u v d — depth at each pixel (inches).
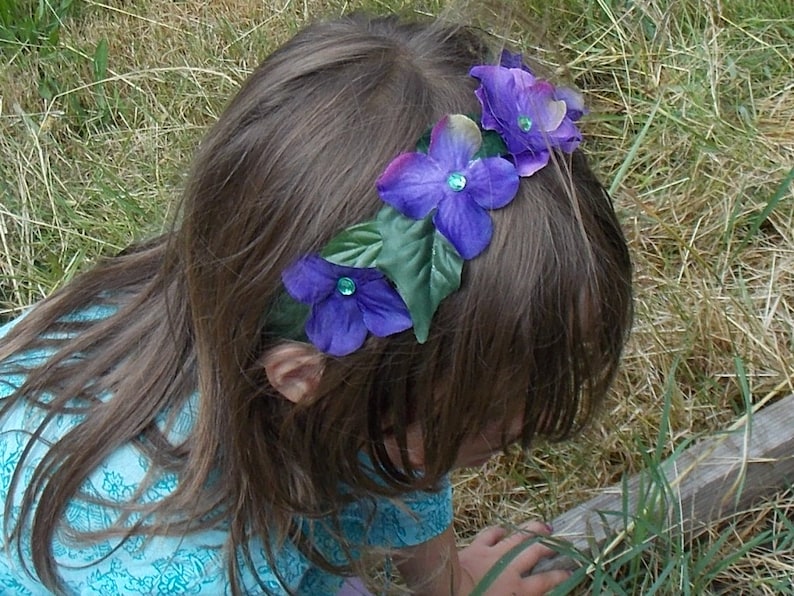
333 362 25.9
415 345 25.3
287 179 25.1
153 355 29.3
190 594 28.9
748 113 50.8
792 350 41.1
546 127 25.0
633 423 39.7
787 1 54.7
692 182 47.4
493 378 25.7
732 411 40.0
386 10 53.9
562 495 38.5
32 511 29.6
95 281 32.0
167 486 28.5
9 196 50.6
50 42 58.4
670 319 41.9
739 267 44.5
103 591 29.0
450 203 24.2
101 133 53.8
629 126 50.9
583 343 26.3
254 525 28.9
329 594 34.7
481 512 38.7
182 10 61.0
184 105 54.5
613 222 26.7
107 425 28.9
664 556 35.5
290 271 25.2
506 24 28.3
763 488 37.3
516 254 24.8
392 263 24.4
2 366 31.6
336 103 25.2
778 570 36.3
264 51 56.5
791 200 45.9
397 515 33.8
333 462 27.9
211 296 26.7
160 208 47.9
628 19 55.8
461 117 24.3
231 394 27.1
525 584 35.4
